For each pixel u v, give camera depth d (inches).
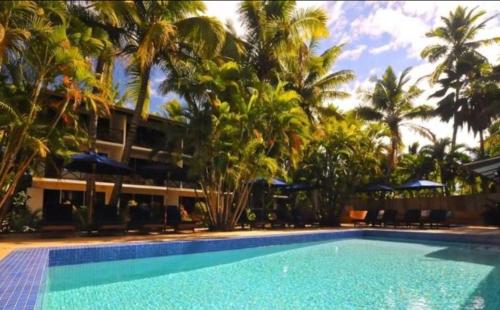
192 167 648.4
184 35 700.0
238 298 268.1
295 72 970.7
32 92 482.0
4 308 169.6
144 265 395.2
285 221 832.3
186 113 674.2
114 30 706.2
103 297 267.1
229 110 685.3
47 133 500.4
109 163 585.6
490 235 560.4
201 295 276.4
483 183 1245.7
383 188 949.8
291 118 681.6
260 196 926.4
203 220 761.0
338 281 326.6
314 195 997.2
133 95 805.2
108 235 553.9
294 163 751.1
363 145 970.1
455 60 1306.6
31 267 265.7
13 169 530.0
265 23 898.7
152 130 1189.1
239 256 476.4
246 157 659.4
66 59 457.4
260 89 722.8
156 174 740.0
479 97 1203.9
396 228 821.9
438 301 257.0
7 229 573.0
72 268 357.1
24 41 443.2
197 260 434.9
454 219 899.4
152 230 616.7
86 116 879.1
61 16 511.5
